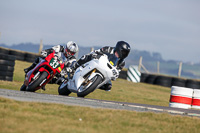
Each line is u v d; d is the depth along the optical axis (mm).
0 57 51594
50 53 30125
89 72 30750
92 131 16359
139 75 92125
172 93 42562
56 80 32094
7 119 16594
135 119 21281
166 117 24078
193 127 21562
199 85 89375
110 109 23891
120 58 32031
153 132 18297
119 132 17062
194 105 42156
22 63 83938
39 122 16906
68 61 31406
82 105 24875
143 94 62625
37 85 29625
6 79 52438
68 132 15578
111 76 30734
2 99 21031
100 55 31703
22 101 21766
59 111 20391
